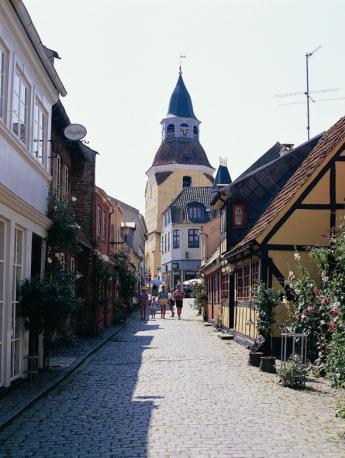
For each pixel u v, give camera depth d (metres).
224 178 48.72
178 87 85.31
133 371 13.98
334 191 16.95
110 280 28.31
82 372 13.79
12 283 10.98
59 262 14.42
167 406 9.75
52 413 9.22
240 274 21.48
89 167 23.28
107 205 28.72
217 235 34.09
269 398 10.51
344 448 7.17
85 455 6.89
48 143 14.13
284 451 7.02
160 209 82.56
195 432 7.96
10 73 10.49
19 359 11.62
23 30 10.96
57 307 11.74
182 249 72.19
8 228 10.56
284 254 16.91
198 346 19.98
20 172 11.48
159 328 28.75
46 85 13.50
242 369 14.38
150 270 85.75
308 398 10.53
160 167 83.25
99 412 9.28
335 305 9.29
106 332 25.27
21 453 7.01
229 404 9.93
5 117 10.38
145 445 7.30
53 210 14.12
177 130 84.38
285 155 24.00
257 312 16.14
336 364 9.20
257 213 23.42
